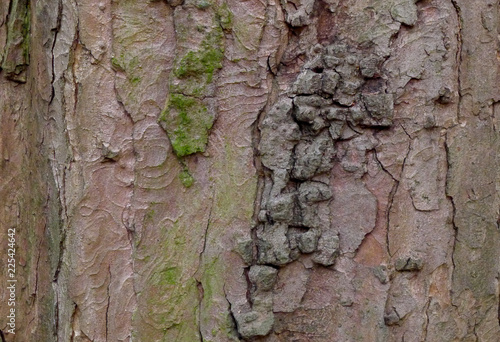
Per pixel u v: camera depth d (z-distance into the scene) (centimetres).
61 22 68
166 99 69
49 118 71
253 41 69
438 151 72
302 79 69
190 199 70
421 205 71
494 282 74
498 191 74
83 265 69
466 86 72
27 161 80
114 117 68
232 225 70
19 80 81
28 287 81
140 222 69
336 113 70
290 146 70
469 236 73
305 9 70
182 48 68
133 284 69
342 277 71
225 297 70
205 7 68
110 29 68
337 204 71
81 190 69
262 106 70
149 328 70
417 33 71
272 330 71
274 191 70
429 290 72
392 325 71
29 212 80
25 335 82
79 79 68
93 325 70
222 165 70
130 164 69
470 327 73
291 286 71
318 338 71
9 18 80
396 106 71
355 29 70
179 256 70
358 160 71
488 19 72
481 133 73
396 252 71
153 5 68
